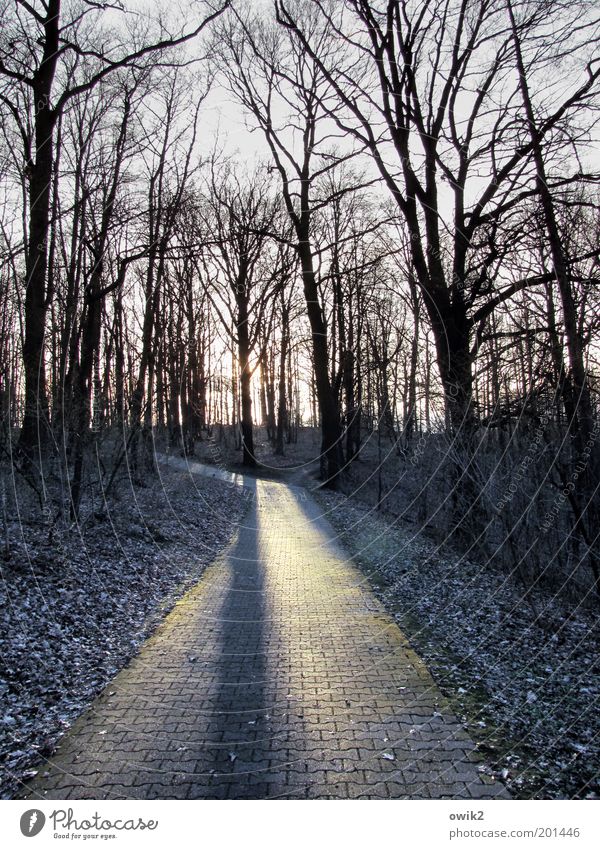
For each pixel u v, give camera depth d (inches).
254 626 204.2
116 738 124.7
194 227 487.5
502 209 326.3
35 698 143.2
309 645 184.9
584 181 296.4
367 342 634.2
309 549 341.7
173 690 149.4
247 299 795.4
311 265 693.9
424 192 362.9
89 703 142.0
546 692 153.4
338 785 108.6
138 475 426.3
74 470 289.3
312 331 708.7
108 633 193.0
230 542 360.5
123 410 352.8
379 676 159.8
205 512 438.0
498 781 110.9
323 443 701.3
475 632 199.6
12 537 249.1
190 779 110.0
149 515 368.5
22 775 111.0
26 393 276.1
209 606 229.0
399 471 462.6
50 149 302.2
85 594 221.1
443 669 167.2
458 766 115.6
